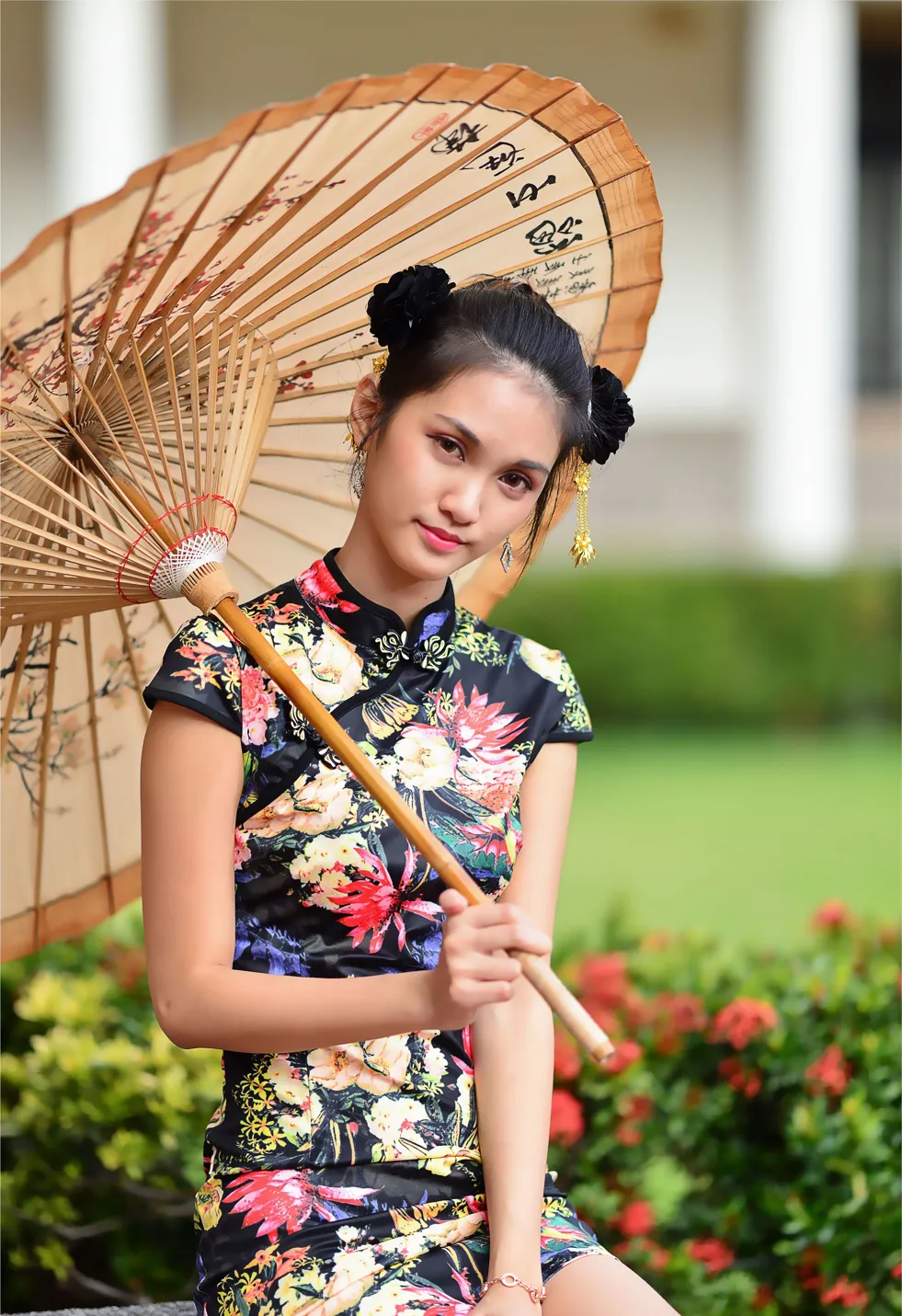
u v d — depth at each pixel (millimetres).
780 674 23109
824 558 23188
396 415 3398
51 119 20547
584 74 25953
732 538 26766
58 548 3809
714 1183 5367
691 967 6004
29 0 24578
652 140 26266
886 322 29766
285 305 3725
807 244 22469
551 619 23031
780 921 12805
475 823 3539
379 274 3814
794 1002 5547
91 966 6262
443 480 3352
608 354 4195
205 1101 5449
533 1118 3459
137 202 2916
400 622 3580
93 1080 5430
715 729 23125
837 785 19094
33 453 3639
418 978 3053
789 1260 5172
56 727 4211
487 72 3277
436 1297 3170
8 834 4305
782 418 22922
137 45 19812
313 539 4332
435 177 3572
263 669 3408
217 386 3738
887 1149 5156
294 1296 3123
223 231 3244
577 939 6434
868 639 23047
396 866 3389
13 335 3131
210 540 3457
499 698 3711
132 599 3535
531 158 3631
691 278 26578
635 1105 5418
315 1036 3113
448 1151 3389
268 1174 3279
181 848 3293
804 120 22266
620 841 16156
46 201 24922
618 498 26891
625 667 23094
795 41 22172
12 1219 5430
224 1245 3238
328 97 2971
